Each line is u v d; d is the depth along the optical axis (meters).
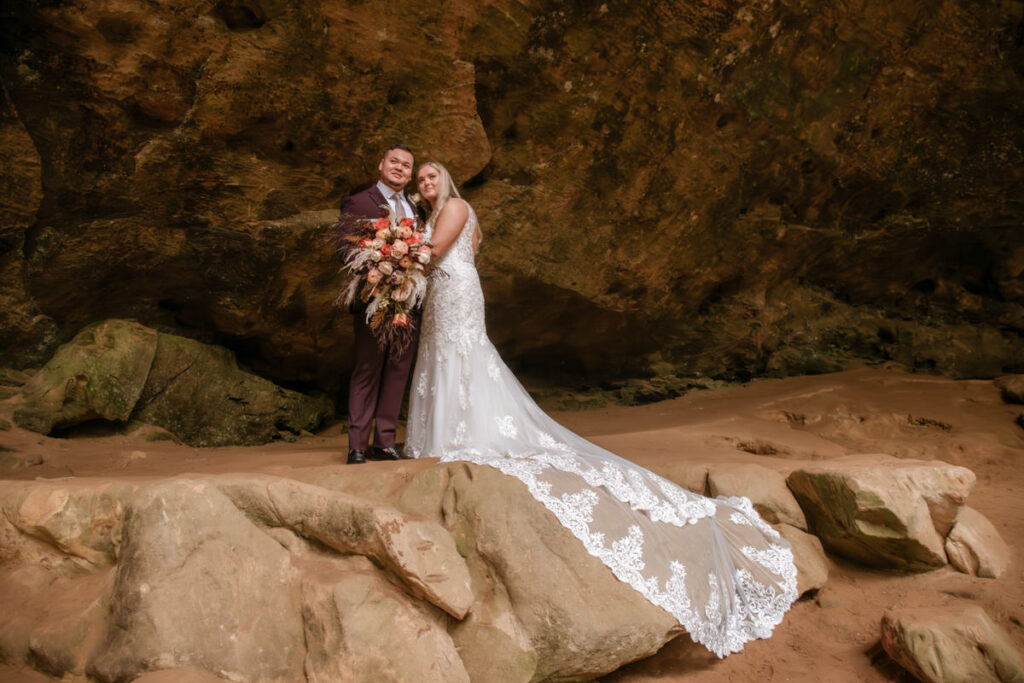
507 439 4.47
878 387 8.66
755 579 4.12
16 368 6.11
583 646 3.40
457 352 4.57
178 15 5.54
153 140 5.86
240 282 6.68
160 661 3.05
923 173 9.30
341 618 3.20
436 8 6.31
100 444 6.00
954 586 4.24
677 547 3.91
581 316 8.84
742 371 9.95
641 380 9.70
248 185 6.32
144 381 6.34
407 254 4.39
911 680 3.62
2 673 3.21
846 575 4.48
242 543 3.39
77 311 6.31
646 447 6.10
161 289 6.59
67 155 5.69
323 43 6.06
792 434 7.07
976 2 8.31
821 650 3.93
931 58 8.59
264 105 6.07
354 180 6.70
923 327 10.23
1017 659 3.46
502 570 3.57
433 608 3.38
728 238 9.06
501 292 8.11
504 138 7.50
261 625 3.25
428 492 3.90
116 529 3.51
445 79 6.59
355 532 3.44
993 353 10.05
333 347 7.59
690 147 8.13
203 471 4.83
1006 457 6.37
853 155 8.98
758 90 8.09
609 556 3.66
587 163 7.80
